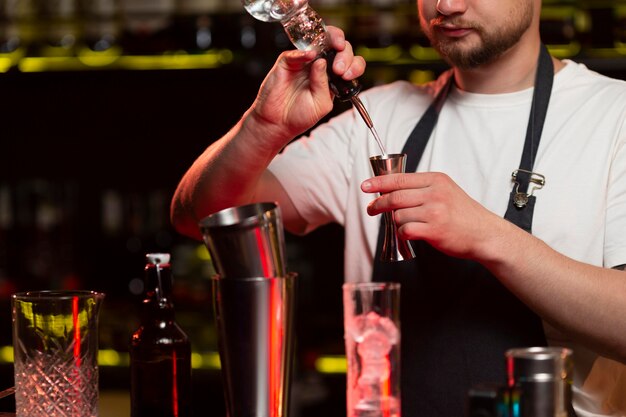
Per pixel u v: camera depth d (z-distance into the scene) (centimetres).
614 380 200
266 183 229
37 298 149
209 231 131
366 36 372
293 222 239
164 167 401
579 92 213
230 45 381
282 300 132
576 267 178
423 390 206
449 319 205
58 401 150
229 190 205
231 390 133
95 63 390
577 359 200
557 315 179
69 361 150
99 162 403
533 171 208
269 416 133
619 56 352
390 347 133
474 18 200
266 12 170
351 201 230
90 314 152
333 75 175
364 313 133
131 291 400
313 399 376
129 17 386
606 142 205
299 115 188
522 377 116
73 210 406
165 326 162
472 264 204
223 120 397
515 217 205
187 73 377
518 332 200
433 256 208
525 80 216
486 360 201
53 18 389
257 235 130
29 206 407
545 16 360
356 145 231
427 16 206
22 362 150
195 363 385
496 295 202
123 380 390
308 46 175
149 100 399
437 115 223
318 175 233
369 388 133
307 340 380
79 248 404
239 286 131
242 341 132
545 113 211
